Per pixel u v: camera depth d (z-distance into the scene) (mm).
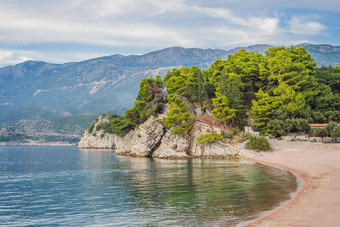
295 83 116188
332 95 113750
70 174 76250
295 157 85312
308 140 98625
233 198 41750
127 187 54094
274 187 48438
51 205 42375
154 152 121438
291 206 35312
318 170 63000
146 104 131500
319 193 41281
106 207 40156
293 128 103188
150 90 131625
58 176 73125
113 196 46875
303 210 33281
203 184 53719
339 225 28203
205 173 67750
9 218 36531
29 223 34531
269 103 110688
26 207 41500
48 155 167500
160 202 41438
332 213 31672
